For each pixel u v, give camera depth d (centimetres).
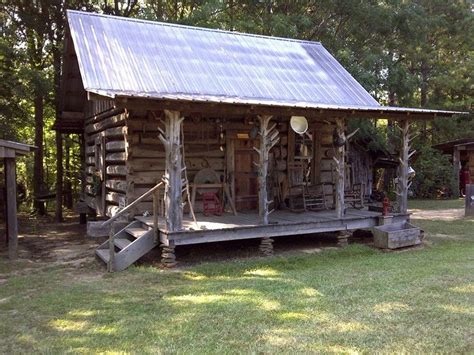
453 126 2605
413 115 1120
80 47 1048
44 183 2103
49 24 1841
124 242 920
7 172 978
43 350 480
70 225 1571
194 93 1006
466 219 1515
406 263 854
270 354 454
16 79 1523
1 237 1294
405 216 1148
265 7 1995
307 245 1065
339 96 1210
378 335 494
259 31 1867
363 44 2166
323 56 1445
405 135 1166
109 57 1048
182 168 920
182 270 826
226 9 2019
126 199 1047
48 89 1606
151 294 679
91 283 749
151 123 1071
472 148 1964
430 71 2655
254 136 1105
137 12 2067
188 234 862
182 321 554
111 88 927
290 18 1881
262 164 953
